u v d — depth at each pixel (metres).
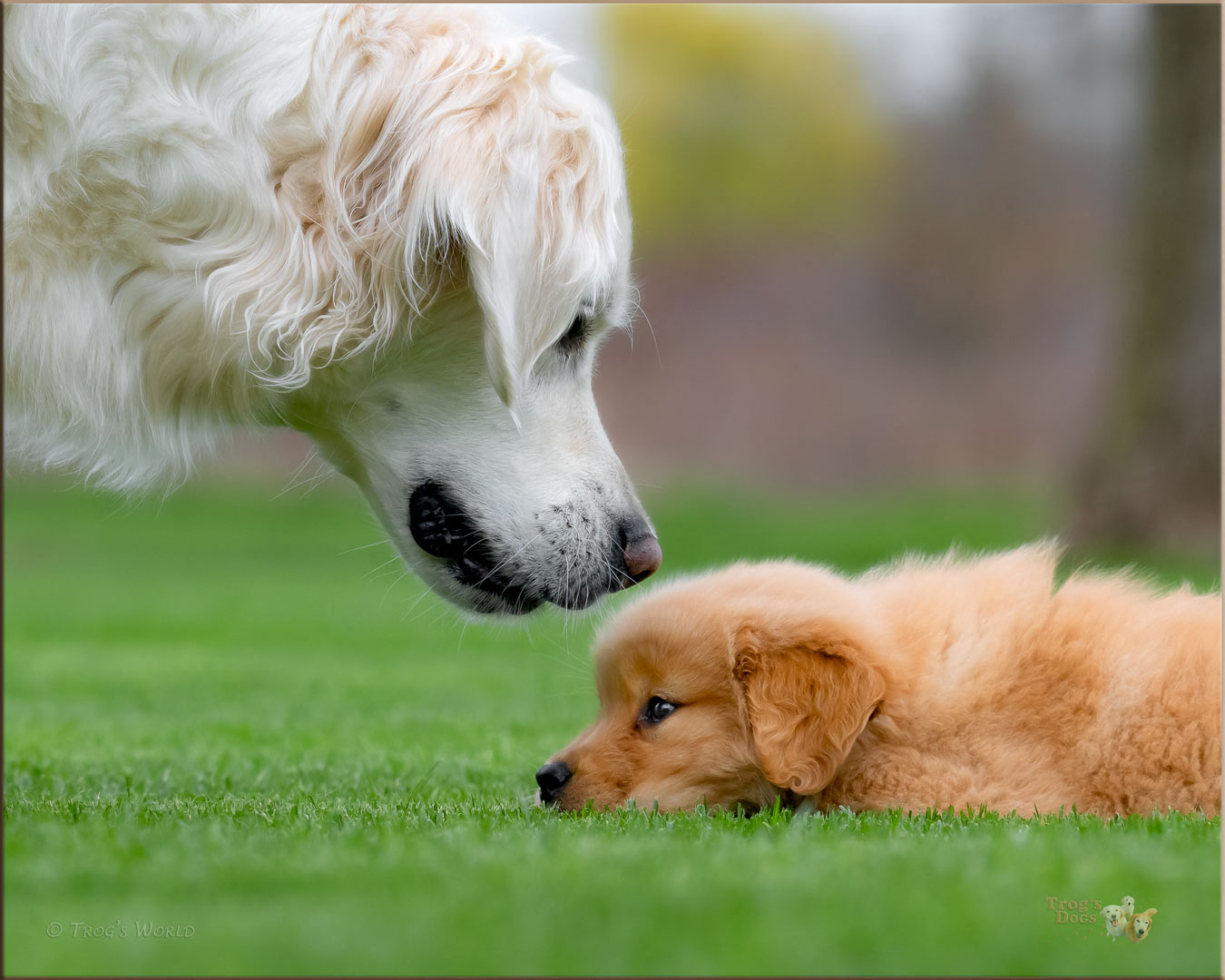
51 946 4.02
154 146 6.46
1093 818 6.03
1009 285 44.97
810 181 48.22
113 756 9.45
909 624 7.30
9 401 6.89
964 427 42.59
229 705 13.07
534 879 4.56
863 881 4.53
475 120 6.48
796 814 6.64
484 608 7.47
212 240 6.57
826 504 37.78
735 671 7.09
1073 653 6.95
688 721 7.18
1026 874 4.60
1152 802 6.61
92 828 5.64
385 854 5.03
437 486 7.18
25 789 7.60
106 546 33.50
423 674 15.95
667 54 47.28
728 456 42.56
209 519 38.56
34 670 16.03
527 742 10.34
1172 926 4.23
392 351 6.92
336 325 6.65
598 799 7.09
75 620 21.62
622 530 7.43
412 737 10.66
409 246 6.45
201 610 23.19
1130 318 27.59
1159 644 6.87
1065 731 6.80
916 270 45.56
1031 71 45.12
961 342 45.03
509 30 7.02
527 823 6.02
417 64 6.57
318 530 36.78
